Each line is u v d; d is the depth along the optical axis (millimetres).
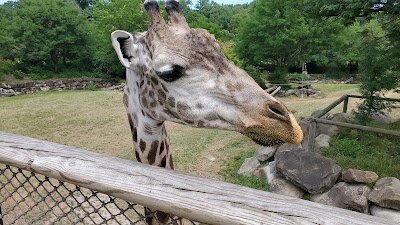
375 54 5418
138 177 1241
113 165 1319
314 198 4574
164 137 1918
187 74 1460
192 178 1187
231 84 1427
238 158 6266
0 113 9898
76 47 19281
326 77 21359
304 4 6312
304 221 977
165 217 1690
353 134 6121
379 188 4207
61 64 20516
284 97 14086
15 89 15867
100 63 21000
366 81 5832
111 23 18953
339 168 4727
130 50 1653
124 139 7551
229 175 5602
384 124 6742
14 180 4707
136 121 1835
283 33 14367
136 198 1214
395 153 5504
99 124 8773
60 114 9805
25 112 10008
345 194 4312
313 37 14828
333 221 958
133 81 1766
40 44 18047
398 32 5578
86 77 19734
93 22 23453
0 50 16578
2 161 1544
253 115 1381
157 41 1504
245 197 1076
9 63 17453
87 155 1404
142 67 1641
